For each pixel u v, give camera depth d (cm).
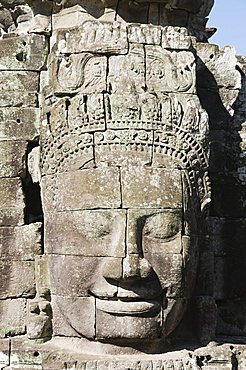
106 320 760
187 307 821
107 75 785
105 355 764
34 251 841
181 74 802
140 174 764
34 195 877
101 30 790
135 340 763
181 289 780
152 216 761
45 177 808
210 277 845
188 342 820
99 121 771
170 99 786
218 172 930
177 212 772
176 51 805
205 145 803
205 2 954
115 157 765
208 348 802
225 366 786
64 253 779
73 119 784
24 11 922
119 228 753
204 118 802
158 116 777
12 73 864
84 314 769
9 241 845
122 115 771
